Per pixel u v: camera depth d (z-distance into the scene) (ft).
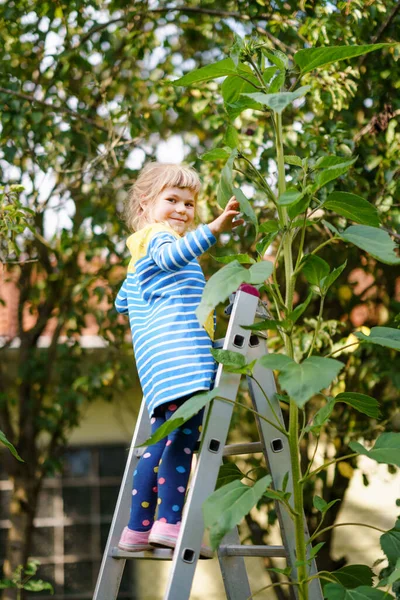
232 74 7.36
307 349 14.98
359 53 6.98
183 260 7.66
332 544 20.24
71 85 17.78
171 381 7.72
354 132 15.52
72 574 22.99
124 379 18.40
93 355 20.26
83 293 17.22
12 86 16.52
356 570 7.57
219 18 16.65
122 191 17.21
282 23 15.39
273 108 6.49
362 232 7.02
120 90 17.62
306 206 7.07
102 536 23.25
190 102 16.44
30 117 16.53
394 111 14.76
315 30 14.32
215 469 7.32
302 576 7.16
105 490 23.47
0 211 11.47
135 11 16.62
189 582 7.02
